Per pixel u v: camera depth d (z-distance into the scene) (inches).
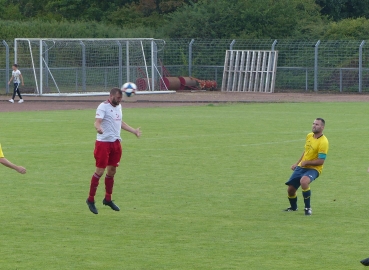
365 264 609.6
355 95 3353.8
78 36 3964.1
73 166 1238.9
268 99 3070.9
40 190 1024.9
